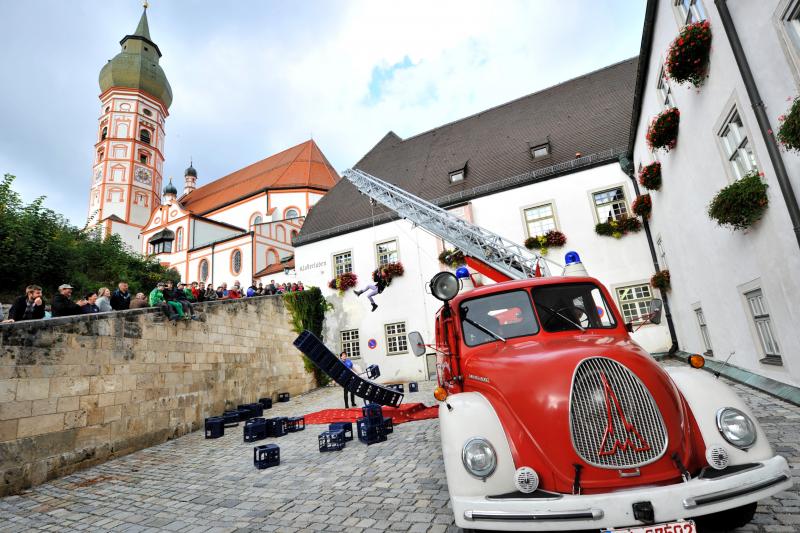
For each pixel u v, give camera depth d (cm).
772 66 525
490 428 288
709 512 241
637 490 246
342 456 686
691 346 1173
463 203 1797
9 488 670
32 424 726
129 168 5128
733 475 248
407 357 1850
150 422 996
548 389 289
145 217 5162
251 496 538
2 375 691
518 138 2058
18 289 1409
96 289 1619
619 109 1828
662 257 1402
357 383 1017
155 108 5562
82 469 802
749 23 556
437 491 470
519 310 414
